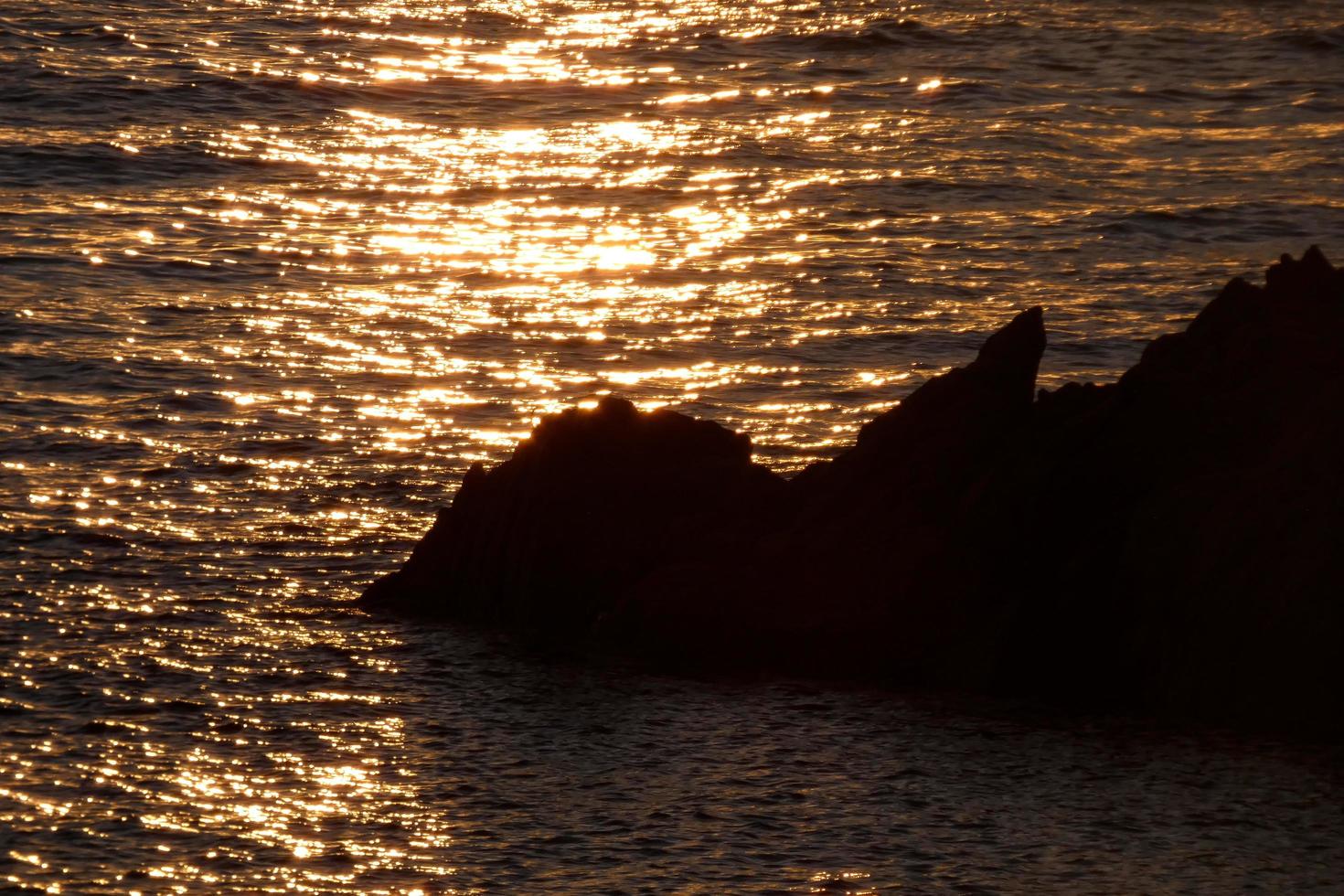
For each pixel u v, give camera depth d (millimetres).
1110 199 152875
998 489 68250
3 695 61906
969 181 158875
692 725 61062
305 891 49781
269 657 66250
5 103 173000
